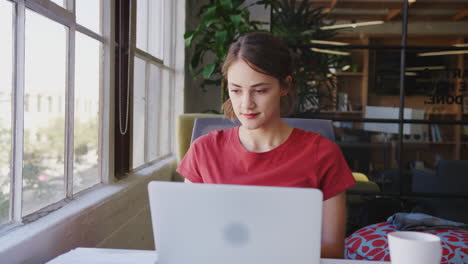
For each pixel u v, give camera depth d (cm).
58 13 149
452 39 349
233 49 125
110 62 197
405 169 354
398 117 352
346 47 351
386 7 350
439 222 217
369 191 354
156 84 294
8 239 115
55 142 152
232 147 138
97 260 100
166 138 327
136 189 216
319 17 352
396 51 351
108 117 198
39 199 142
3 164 123
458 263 187
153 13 284
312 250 81
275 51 124
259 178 132
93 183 191
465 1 349
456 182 350
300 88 352
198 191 81
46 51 143
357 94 352
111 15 196
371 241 211
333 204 133
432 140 353
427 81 351
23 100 129
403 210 354
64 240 139
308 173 133
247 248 82
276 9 357
